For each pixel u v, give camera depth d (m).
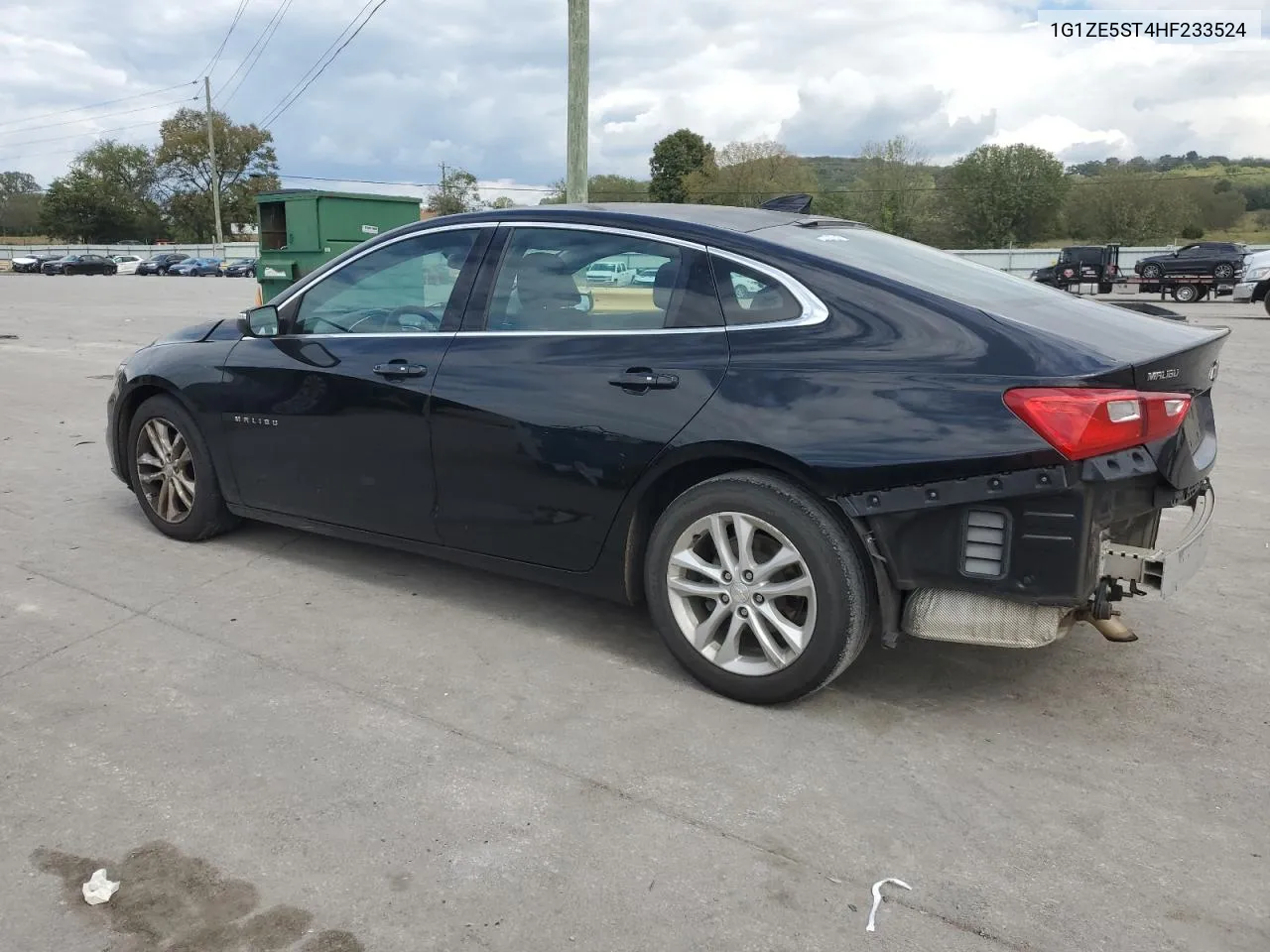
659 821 2.73
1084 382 2.89
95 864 2.51
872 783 2.95
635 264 3.65
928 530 3.05
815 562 3.19
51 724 3.21
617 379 3.52
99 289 37.62
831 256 3.43
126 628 3.99
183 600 4.30
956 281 3.52
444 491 3.98
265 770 2.96
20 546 4.99
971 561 3.03
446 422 3.89
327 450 4.31
